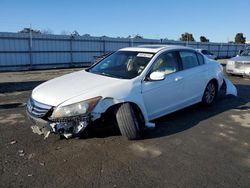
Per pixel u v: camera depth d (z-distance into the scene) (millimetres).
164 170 3762
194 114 6328
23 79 13938
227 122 5824
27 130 5180
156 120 5832
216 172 3738
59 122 4086
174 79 5605
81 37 26641
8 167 3783
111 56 5961
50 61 24875
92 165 3869
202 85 6547
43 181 3451
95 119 4285
